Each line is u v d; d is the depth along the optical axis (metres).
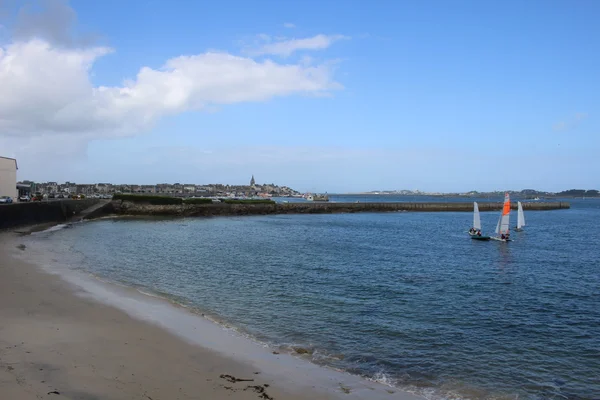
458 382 11.15
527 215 105.06
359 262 30.33
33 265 24.39
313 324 15.58
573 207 158.88
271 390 9.59
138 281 22.28
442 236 52.25
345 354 12.73
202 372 10.29
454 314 17.59
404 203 121.75
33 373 9.09
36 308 14.82
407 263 30.66
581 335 15.34
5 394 7.90
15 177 67.12
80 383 8.84
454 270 28.30
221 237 46.62
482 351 13.50
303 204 106.69
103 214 78.75
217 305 17.83
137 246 37.09
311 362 11.86
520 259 34.25
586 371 12.17
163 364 10.53
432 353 13.15
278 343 13.38
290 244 40.75
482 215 103.12
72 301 16.30
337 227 63.81
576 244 45.50
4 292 16.86
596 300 20.62
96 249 34.22
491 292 21.91
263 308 17.55
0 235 40.16
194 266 27.33
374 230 59.44
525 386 11.10
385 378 11.14
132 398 8.42
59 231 48.12
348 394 9.84
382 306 18.45
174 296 19.17
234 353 11.93
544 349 13.85
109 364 10.13
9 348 10.54
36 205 53.69
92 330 12.77
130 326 13.60
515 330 15.74
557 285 24.09
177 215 86.00
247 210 96.69
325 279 23.98
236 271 25.84
